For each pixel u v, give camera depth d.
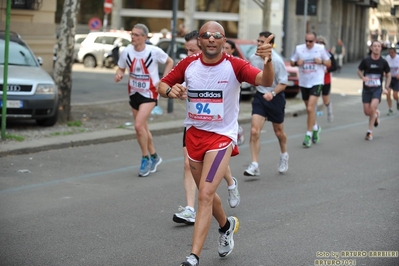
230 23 76.00
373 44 26.70
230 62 10.70
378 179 18.70
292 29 77.56
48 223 13.66
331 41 95.69
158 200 15.94
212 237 12.98
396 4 47.22
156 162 19.30
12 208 14.85
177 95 10.54
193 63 10.84
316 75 24.58
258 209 15.06
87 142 23.77
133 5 77.81
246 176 19.05
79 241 12.45
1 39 27.22
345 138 27.38
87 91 41.44
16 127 25.53
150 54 18.19
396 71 36.31
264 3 44.56
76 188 17.05
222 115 10.80
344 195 16.58
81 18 68.38
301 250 11.98
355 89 55.47
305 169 20.22
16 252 11.71
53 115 25.58
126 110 32.84
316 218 14.23
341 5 97.12
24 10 35.47
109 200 15.81
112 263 11.22
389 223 13.85
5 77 22.31
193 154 11.01
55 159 20.89
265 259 11.48
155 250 11.99
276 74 18.30
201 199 10.56
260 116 18.47
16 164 19.81
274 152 23.50
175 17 34.19
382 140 26.84
